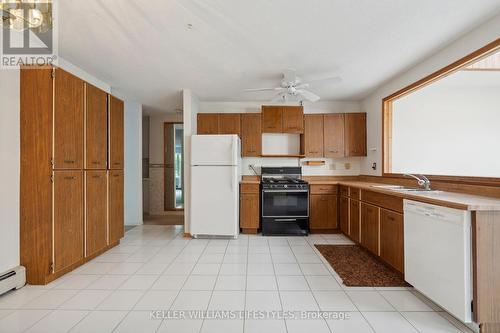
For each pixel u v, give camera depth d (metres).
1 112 2.20
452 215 1.73
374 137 4.19
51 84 2.35
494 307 1.62
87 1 1.85
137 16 2.06
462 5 1.93
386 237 2.70
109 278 2.49
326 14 2.05
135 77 3.50
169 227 4.72
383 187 3.14
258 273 2.61
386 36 2.40
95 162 3.00
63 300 2.07
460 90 3.99
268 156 4.65
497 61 3.07
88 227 2.88
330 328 1.72
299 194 4.16
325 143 4.52
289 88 3.21
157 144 5.98
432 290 1.92
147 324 1.76
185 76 3.47
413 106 3.99
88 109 2.87
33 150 2.34
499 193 2.03
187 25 2.20
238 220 4.16
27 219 2.34
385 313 1.90
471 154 3.97
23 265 2.33
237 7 1.95
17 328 1.71
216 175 3.90
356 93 4.29
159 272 2.63
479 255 1.63
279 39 2.45
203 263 2.89
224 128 4.52
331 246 3.55
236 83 3.75
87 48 2.62
